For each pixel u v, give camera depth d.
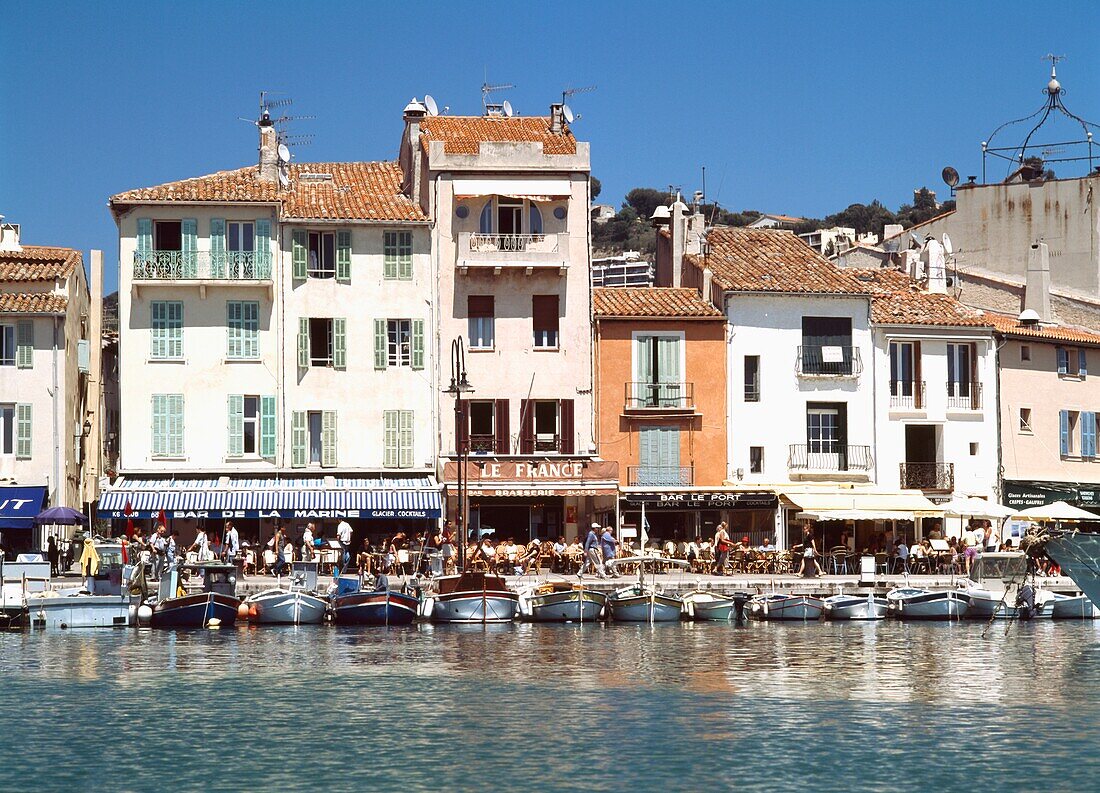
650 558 64.56
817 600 62.75
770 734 38.16
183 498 69.69
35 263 73.88
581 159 75.75
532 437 74.94
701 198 88.50
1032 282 89.00
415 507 70.50
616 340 76.12
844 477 77.69
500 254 74.56
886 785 33.50
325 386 73.88
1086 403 85.31
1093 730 38.66
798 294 77.62
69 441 73.00
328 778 34.06
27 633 56.91
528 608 61.19
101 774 34.41
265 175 76.50
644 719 39.91
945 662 49.88
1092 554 58.75
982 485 80.19
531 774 34.28
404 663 49.06
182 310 73.19
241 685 44.75
